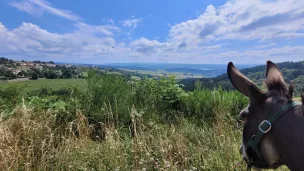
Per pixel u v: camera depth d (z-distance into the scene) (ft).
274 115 4.85
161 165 12.00
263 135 5.02
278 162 5.14
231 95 20.27
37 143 12.91
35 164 12.19
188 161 12.67
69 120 15.74
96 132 15.88
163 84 20.27
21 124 13.62
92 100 17.11
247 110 5.54
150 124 15.26
